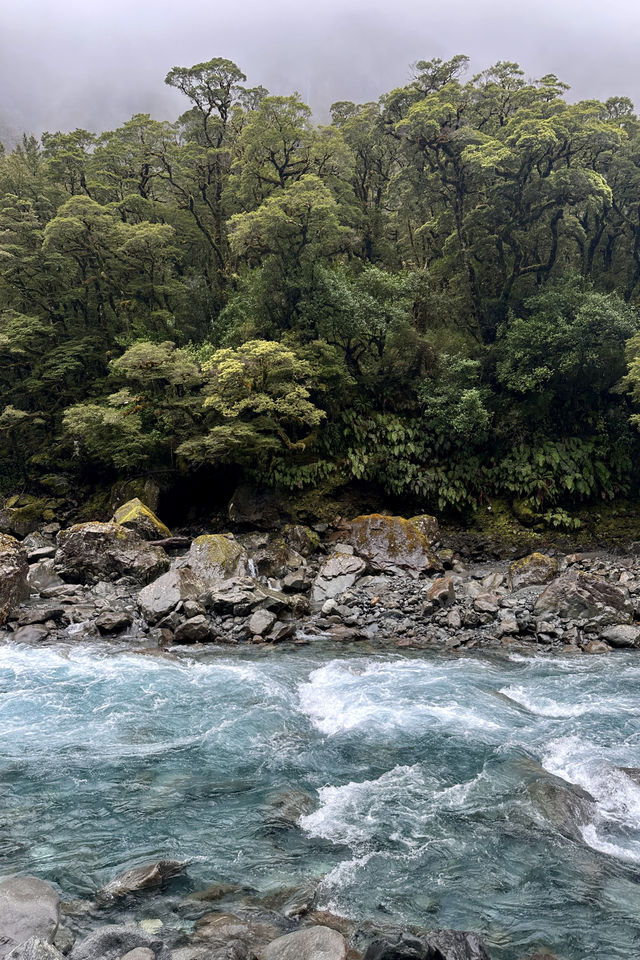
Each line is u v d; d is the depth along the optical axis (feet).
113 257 106.32
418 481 87.92
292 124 97.81
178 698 37.06
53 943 16.11
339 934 15.69
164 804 24.73
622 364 87.61
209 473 92.32
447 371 89.81
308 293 89.15
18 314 106.93
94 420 90.02
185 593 56.49
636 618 54.44
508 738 31.40
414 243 125.70
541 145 86.84
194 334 107.55
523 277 103.65
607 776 26.58
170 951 15.38
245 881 19.79
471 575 69.77
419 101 100.83
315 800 25.26
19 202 109.40
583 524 84.17
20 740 30.91
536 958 16.61
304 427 91.15
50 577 63.57
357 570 64.13
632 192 102.53
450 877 20.24
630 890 19.74
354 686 39.50
